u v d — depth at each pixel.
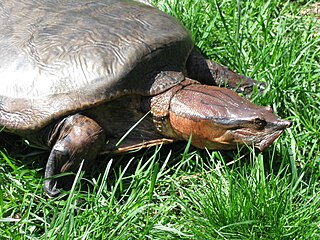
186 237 0.95
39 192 1.01
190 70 1.12
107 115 1.02
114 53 1.01
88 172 1.02
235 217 0.95
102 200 0.99
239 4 1.19
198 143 1.02
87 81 0.99
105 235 0.95
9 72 1.01
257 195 0.97
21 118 1.00
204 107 1.00
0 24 1.05
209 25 1.20
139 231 0.95
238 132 0.99
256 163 1.00
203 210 0.97
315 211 0.97
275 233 0.94
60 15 1.05
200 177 1.03
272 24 1.25
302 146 1.07
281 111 1.11
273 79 1.12
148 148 1.04
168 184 1.02
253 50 1.18
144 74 1.02
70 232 0.93
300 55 1.16
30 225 0.97
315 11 1.30
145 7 1.10
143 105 1.03
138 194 0.99
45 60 1.00
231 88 1.12
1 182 1.00
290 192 0.98
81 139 0.99
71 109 0.99
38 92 0.99
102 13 1.06
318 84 1.15
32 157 1.05
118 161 1.04
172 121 1.02
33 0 1.08
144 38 1.03
